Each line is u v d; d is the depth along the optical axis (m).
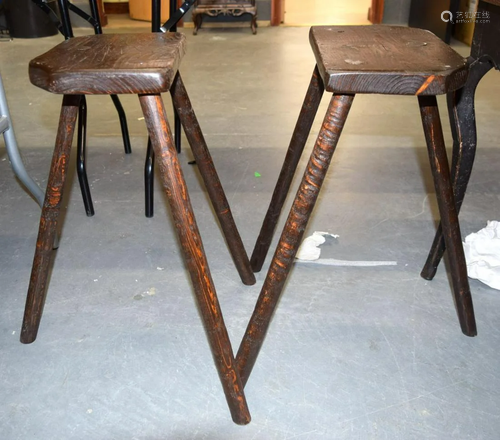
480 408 0.89
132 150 2.00
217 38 3.90
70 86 0.71
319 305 1.15
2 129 1.17
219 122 2.27
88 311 1.13
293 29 4.19
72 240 1.40
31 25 3.84
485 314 1.12
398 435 0.85
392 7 4.30
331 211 1.54
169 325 1.09
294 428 0.86
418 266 1.28
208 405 0.91
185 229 0.77
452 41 3.63
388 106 2.45
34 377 0.97
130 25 4.29
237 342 1.05
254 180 1.75
